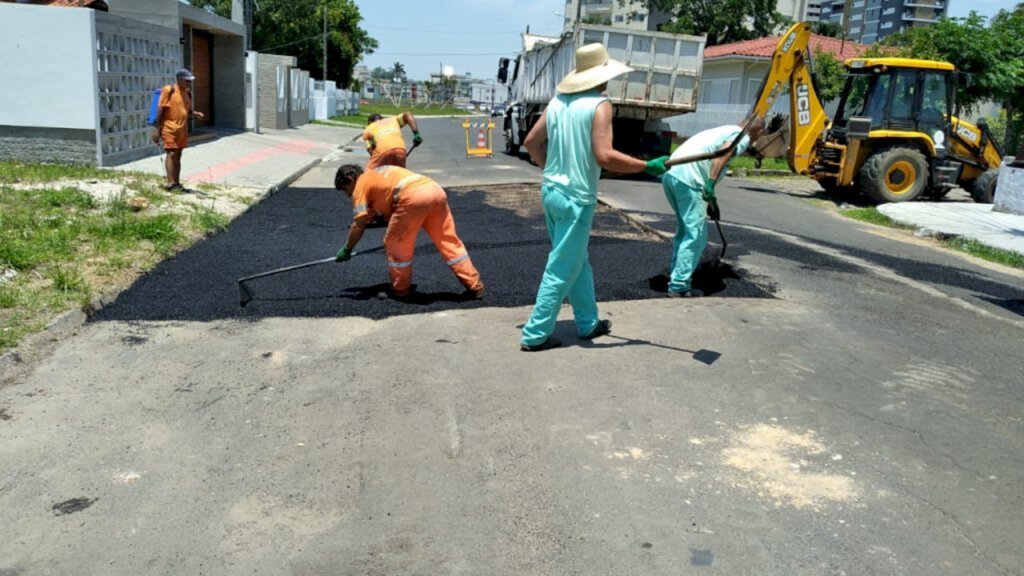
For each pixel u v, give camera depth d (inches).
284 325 214.1
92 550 114.9
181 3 672.4
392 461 141.4
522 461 141.8
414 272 271.3
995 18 860.6
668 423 157.4
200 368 183.3
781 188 663.1
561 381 177.2
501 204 436.5
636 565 112.7
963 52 802.8
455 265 236.5
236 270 268.2
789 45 524.1
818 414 164.6
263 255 293.0
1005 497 134.2
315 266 276.5
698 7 1583.4
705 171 239.5
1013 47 820.0
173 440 148.3
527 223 372.5
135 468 137.8
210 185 443.2
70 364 183.8
